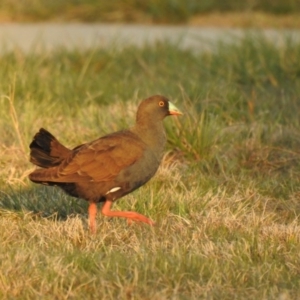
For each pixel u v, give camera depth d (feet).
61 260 37.55
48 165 41.83
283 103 65.46
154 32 98.68
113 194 42.14
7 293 35.27
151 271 36.94
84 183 41.24
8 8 110.22
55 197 47.57
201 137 55.26
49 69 74.59
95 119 60.18
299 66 74.38
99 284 36.06
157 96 43.32
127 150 41.65
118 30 95.66
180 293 35.60
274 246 40.65
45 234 41.83
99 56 78.74
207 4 108.78
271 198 49.52
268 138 58.03
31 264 37.11
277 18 106.11
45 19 109.40
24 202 46.93
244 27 102.22
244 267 37.91
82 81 71.20
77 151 41.65
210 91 64.75
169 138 55.72
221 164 53.36
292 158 55.42
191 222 44.42
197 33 97.66
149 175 42.80
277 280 36.96
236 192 48.96
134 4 108.88
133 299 34.81
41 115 61.87
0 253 38.60
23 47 88.02
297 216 45.52
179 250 39.22
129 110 59.88
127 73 74.74
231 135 57.31
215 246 40.14
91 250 39.73
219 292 35.60
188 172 52.54
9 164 53.06
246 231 42.57
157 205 46.52
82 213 46.37
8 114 60.64
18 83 66.49
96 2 109.29
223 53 78.18
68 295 35.17
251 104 62.59
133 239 41.60
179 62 79.56
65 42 91.56
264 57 76.13
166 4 107.14
